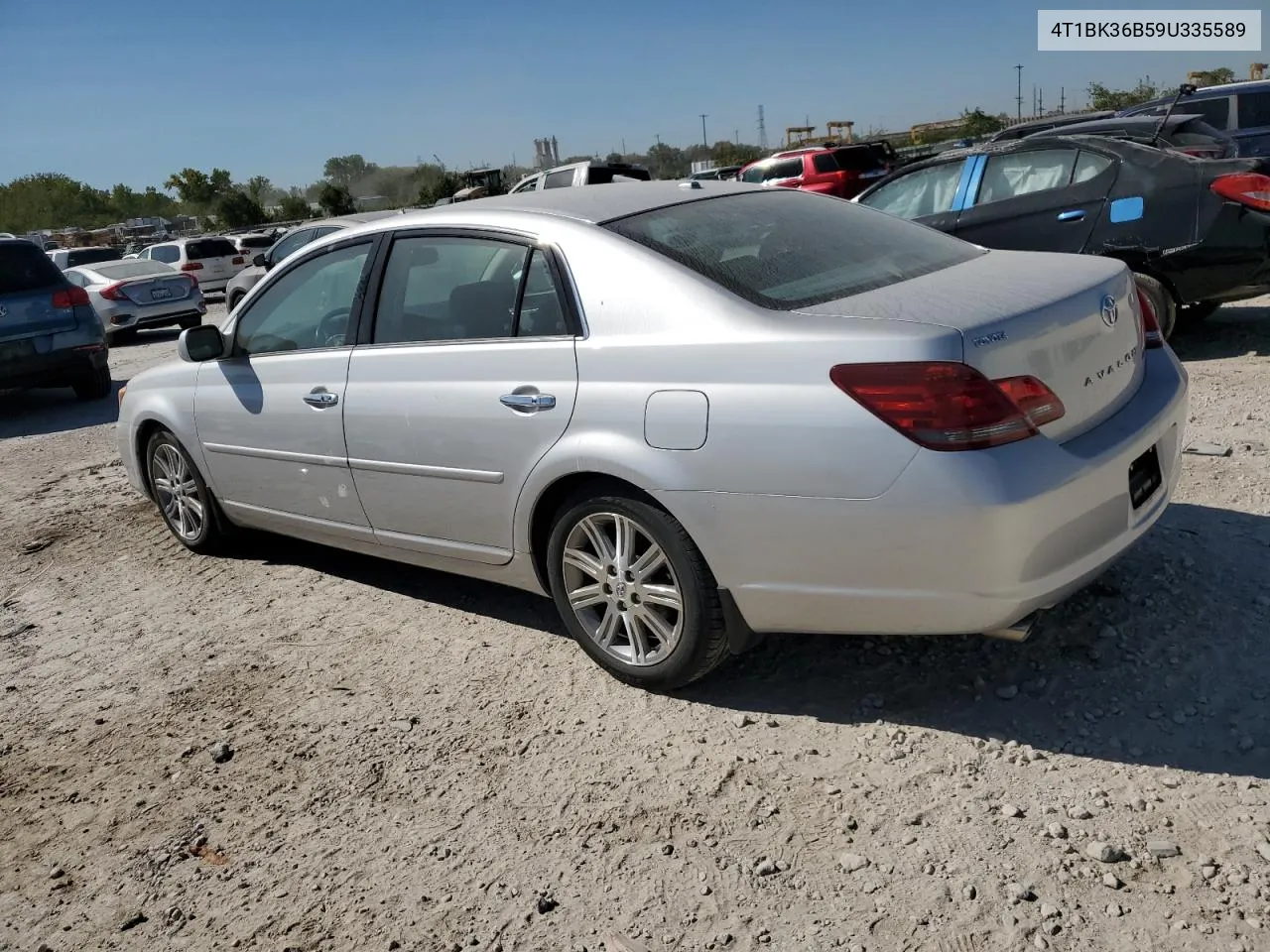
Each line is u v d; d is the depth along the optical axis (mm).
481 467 3627
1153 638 3367
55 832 3139
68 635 4590
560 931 2492
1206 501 4379
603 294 3303
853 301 3018
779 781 2930
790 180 19906
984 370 2674
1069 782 2770
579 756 3176
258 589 4859
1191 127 7203
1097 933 2277
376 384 3973
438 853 2824
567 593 3568
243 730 3576
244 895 2758
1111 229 6914
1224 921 2266
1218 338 7566
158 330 19828
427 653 3992
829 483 2805
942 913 2385
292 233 12469
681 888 2576
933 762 2928
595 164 18812
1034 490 2670
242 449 4688
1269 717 2922
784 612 3049
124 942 2645
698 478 3033
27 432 9633
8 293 10016
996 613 2754
